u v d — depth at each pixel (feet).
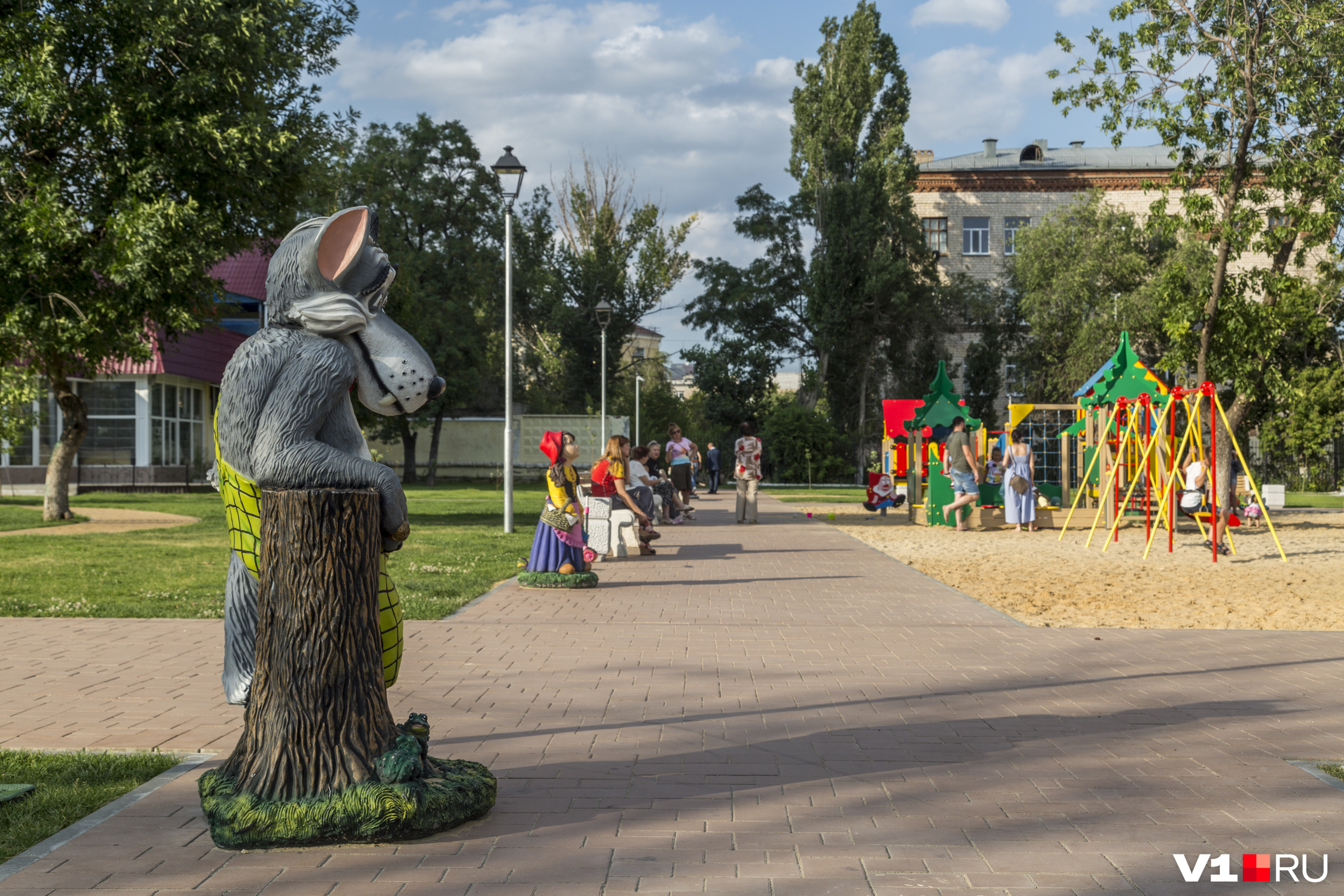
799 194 180.14
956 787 15.75
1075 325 156.87
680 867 12.51
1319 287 91.61
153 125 59.82
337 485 13.52
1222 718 20.10
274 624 13.38
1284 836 13.65
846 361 176.04
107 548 52.26
